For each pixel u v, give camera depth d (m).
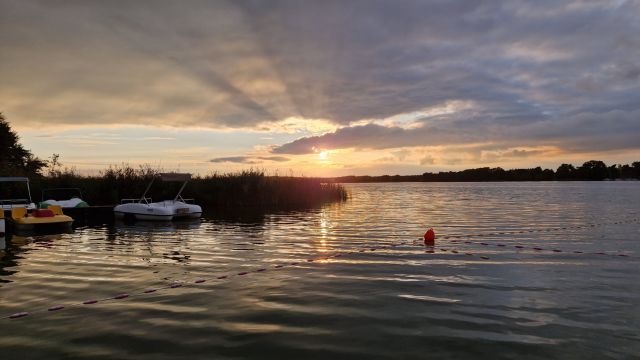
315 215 21.94
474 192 58.75
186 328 5.68
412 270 9.07
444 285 7.83
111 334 5.48
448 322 5.89
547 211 25.05
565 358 4.77
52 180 24.64
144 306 6.61
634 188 75.75
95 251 11.41
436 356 4.82
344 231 15.54
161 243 12.75
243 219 19.86
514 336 5.38
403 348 5.04
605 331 5.54
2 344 5.18
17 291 7.48
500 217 21.31
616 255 10.79
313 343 5.18
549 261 10.02
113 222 18.83
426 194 52.19
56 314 6.27
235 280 8.22
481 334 5.45
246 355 4.85
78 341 5.26
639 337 5.34
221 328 5.67
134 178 25.56
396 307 6.55
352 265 9.59
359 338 5.33
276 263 9.82
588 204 31.59
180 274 8.73
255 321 5.94
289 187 30.56
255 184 28.06
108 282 8.09
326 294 7.25
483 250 11.55
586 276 8.51
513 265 9.57
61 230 16.05
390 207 28.34
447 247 12.04
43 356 4.84
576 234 14.85
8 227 16.89
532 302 6.79
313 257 10.55
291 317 6.10
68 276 8.58
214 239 13.54
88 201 24.17
